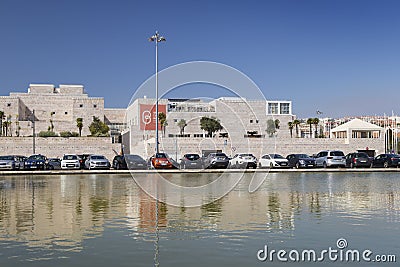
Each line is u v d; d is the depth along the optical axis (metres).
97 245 7.88
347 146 54.12
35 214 11.32
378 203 13.31
